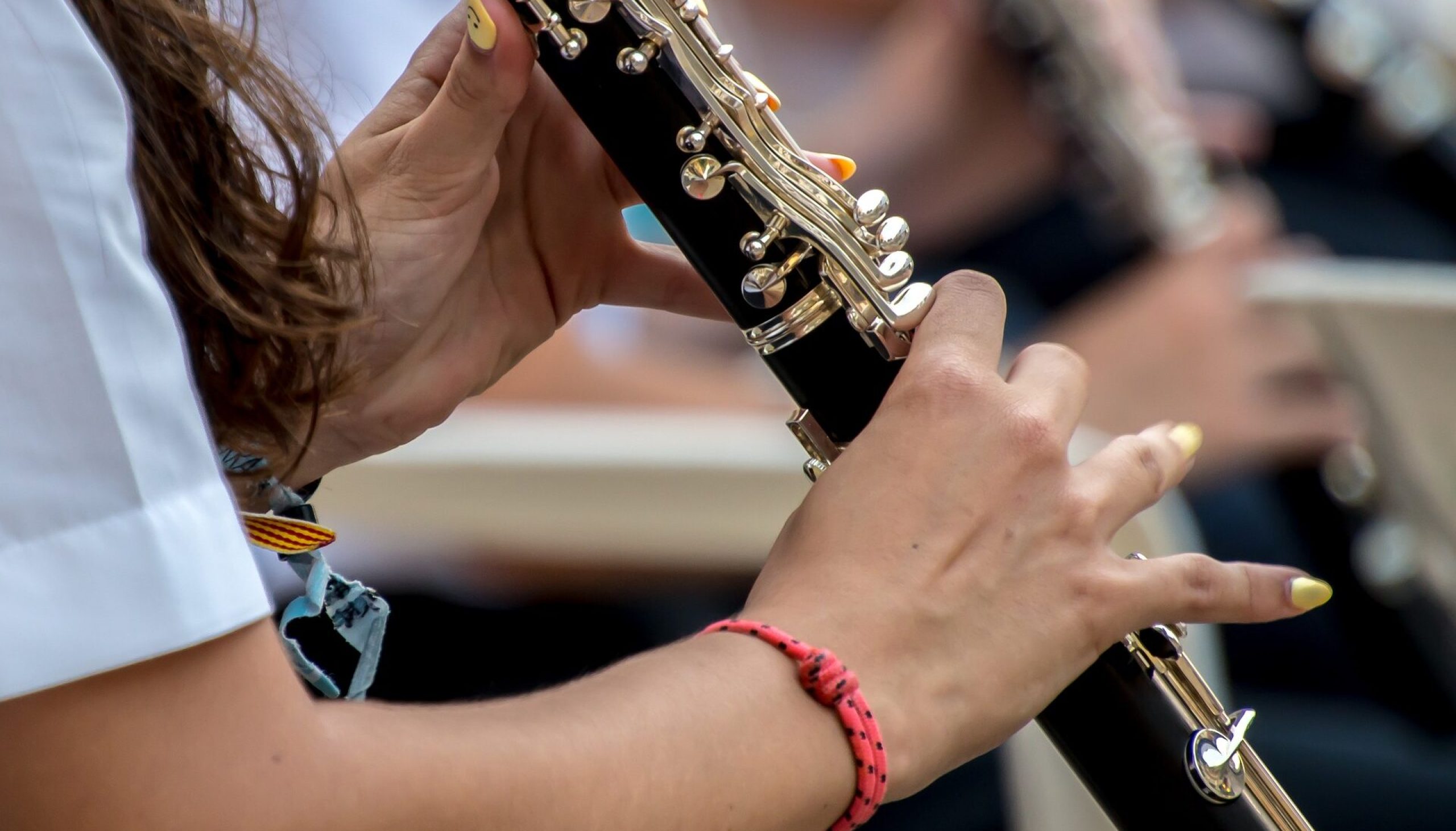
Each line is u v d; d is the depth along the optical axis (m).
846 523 2.89
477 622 6.86
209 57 2.67
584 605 6.94
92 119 2.05
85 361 2.03
